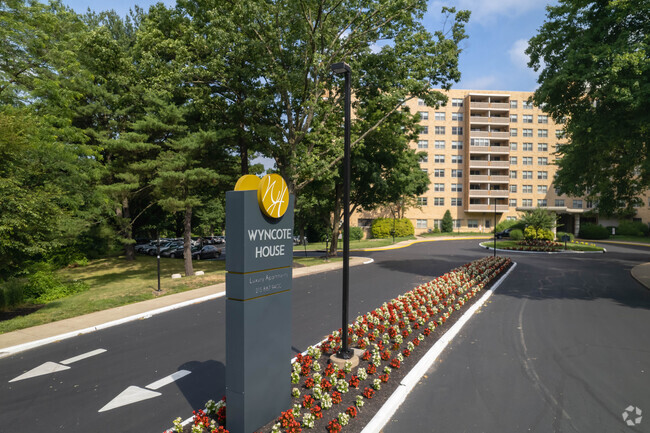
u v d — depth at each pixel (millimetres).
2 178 10562
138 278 18922
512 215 58750
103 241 26875
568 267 21031
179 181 17328
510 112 59188
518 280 16672
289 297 5465
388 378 6402
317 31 17781
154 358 7801
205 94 18984
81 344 8812
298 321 10156
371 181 24391
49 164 13711
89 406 5832
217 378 6797
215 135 17547
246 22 17984
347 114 7039
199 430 4746
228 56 18734
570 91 15375
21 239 11117
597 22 14852
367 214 55781
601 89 13648
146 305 12266
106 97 22938
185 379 6762
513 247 32125
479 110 58312
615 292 13898
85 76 17516
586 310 11164
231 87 19344
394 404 5508
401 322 8773
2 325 10273
